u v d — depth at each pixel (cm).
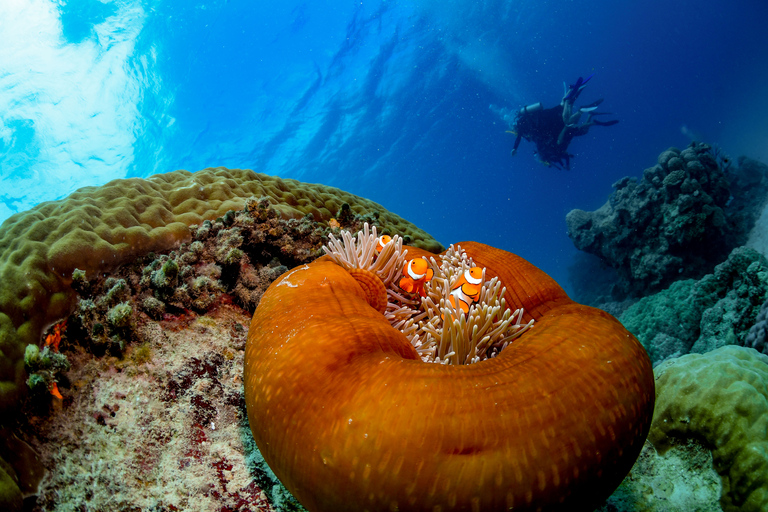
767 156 2705
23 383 211
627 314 944
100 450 198
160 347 241
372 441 114
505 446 113
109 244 284
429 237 534
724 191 1200
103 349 232
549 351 139
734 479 239
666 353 738
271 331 157
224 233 311
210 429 211
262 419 139
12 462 187
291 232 339
